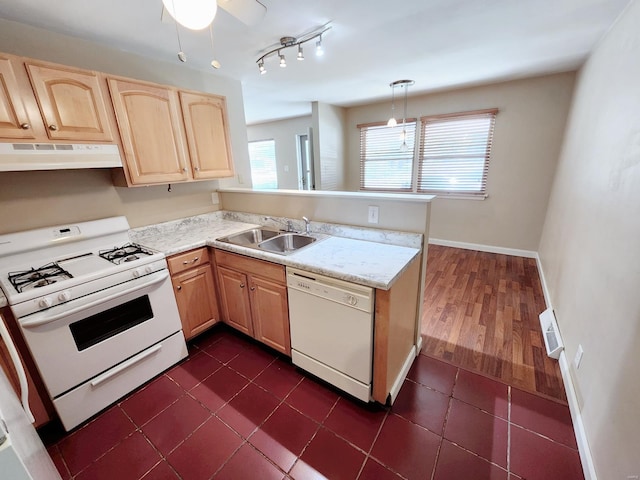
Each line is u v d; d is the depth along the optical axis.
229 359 2.10
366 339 1.50
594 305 1.51
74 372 1.53
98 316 1.61
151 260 1.79
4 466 0.51
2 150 1.41
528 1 1.66
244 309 2.13
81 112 1.67
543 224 3.74
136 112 1.93
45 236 1.79
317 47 2.03
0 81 1.39
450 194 4.32
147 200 2.36
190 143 2.27
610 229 1.46
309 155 6.06
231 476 1.32
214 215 2.86
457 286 3.12
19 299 1.30
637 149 1.27
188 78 2.62
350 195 2.02
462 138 4.06
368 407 1.65
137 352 1.80
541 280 3.20
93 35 1.90
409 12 1.75
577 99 2.85
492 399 1.68
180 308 2.06
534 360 1.99
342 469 1.33
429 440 1.45
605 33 2.08
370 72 2.98
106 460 1.41
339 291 1.51
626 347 1.09
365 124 4.88
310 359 1.81
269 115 5.64
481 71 3.07
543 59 2.71
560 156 3.29
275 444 1.46
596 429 1.24
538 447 1.40
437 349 2.12
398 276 1.45
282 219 2.46
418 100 4.25
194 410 1.67
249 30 1.92
